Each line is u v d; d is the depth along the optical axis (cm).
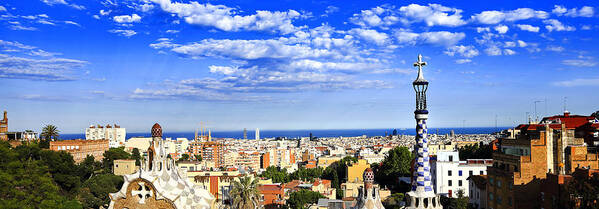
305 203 14862
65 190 14500
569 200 8675
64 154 15600
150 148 5959
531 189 10500
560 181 9200
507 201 10900
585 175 8850
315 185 17800
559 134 10862
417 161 4956
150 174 5809
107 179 15225
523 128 17612
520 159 10588
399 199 15262
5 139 19588
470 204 13638
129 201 5734
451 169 15238
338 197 19238
